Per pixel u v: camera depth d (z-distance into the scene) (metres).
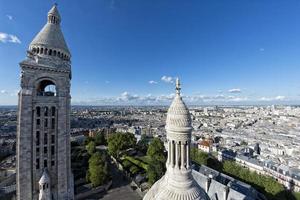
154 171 120.00
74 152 184.50
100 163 119.31
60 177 76.31
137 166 150.62
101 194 110.94
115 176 138.50
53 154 76.44
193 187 34.31
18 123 69.00
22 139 69.44
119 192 113.69
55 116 76.69
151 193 38.66
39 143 73.62
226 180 106.12
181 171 34.66
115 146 172.25
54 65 75.62
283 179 143.88
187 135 34.88
